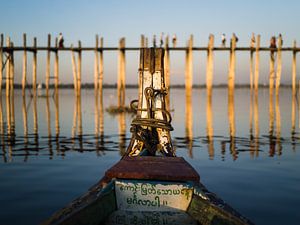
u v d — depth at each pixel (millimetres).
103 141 12398
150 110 6074
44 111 25734
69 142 12141
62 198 5969
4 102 37781
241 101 46469
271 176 7504
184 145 11680
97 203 3111
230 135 13969
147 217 3471
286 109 27391
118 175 3527
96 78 24688
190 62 24906
